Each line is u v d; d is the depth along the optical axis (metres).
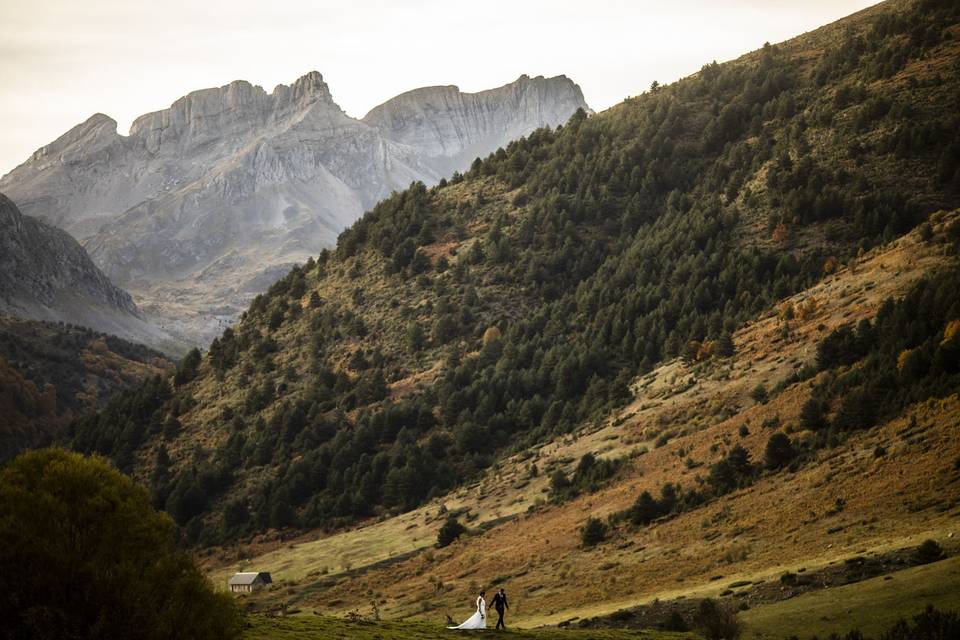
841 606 101.25
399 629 116.81
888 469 155.88
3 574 64.88
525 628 126.62
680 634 110.31
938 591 96.31
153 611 67.25
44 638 64.50
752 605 113.88
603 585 154.75
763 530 154.25
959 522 122.44
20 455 73.12
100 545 68.38
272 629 108.50
